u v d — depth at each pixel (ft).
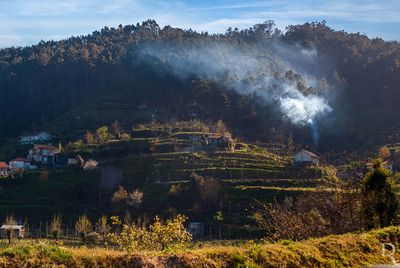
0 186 244.83
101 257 31.68
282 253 35.19
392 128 288.30
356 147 279.69
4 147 359.25
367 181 53.62
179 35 533.55
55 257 31.09
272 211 67.46
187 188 215.10
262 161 241.55
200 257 32.91
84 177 248.73
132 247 50.37
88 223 183.73
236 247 36.65
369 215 53.26
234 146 278.87
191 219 194.70
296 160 240.32
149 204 213.66
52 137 352.49
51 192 238.68
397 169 193.67
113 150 279.08
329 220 61.93
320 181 179.73
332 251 37.93
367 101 344.28
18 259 30.19
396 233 44.32
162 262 32.14
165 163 249.34
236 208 192.03
